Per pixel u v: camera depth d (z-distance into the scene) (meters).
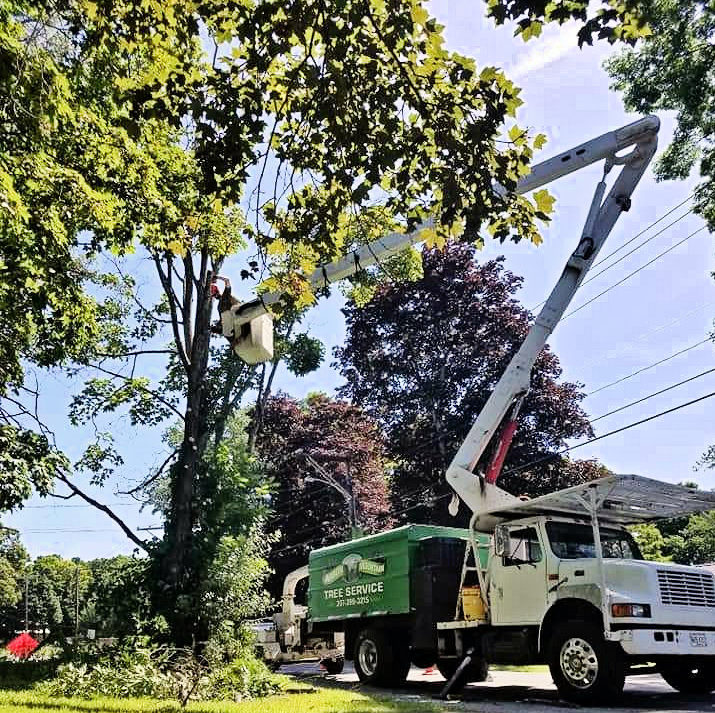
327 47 6.35
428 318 33.06
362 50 6.41
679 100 14.70
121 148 12.11
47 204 11.00
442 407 32.28
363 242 11.38
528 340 13.18
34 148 10.59
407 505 32.50
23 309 14.40
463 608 12.55
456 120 6.63
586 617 10.69
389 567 14.52
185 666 13.09
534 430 30.09
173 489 18.84
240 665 12.91
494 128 6.60
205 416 20.72
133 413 20.17
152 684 12.34
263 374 25.62
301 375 25.81
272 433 40.44
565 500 11.13
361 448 39.53
